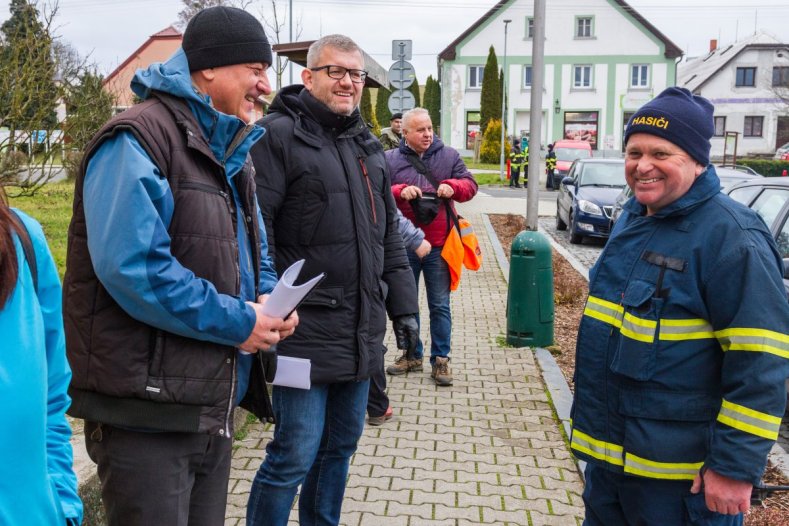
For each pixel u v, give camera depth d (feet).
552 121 168.66
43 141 32.22
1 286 4.77
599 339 8.22
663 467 7.69
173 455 7.13
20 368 4.81
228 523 12.24
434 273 19.22
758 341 7.13
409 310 11.46
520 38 166.40
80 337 6.91
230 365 7.26
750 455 7.07
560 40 165.78
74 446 11.74
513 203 77.30
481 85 166.40
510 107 168.76
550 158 99.86
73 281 6.97
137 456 7.01
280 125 9.91
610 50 165.27
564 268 40.42
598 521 8.79
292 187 9.86
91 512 10.52
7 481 4.75
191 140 7.11
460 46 168.25
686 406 7.64
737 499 7.19
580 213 49.21
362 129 10.64
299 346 9.81
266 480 10.00
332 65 9.88
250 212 8.20
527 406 18.11
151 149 6.88
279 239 10.04
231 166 7.65
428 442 15.81
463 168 19.19
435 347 19.54
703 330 7.61
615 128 167.53
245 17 7.59
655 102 7.88
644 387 7.77
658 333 7.70
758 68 180.55
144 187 6.60
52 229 40.98
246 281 7.93
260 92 7.83
